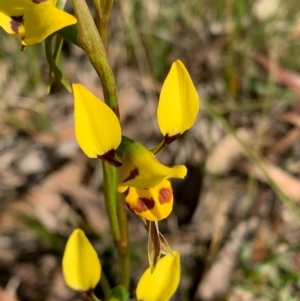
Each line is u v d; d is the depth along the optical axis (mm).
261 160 106
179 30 131
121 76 124
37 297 95
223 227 101
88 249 59
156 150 49
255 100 121
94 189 106
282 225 100
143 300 61
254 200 103
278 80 121
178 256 60
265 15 128
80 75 126
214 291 93
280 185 104
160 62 124
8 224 100
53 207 103
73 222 102
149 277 60
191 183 107
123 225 60
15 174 109
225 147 108
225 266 95
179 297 94
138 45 123
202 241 100
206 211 103
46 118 117
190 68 126
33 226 99
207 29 130
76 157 110
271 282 92
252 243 98
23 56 125
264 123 110
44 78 126
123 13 122
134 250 96
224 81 123
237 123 117
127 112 119
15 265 98
